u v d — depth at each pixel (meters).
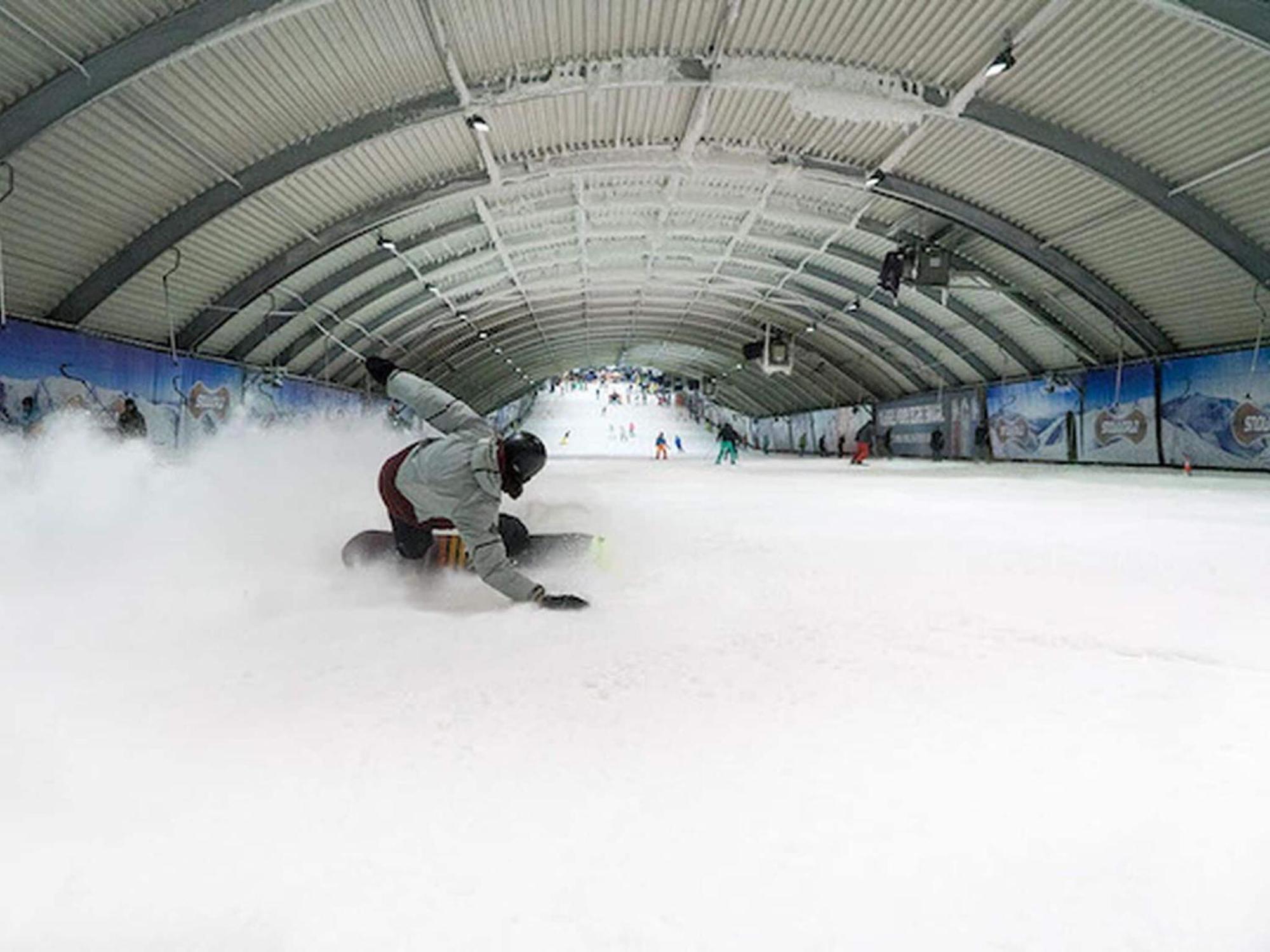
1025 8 9.70
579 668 2.43
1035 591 3.69
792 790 1.56
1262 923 1.08
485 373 37.06
